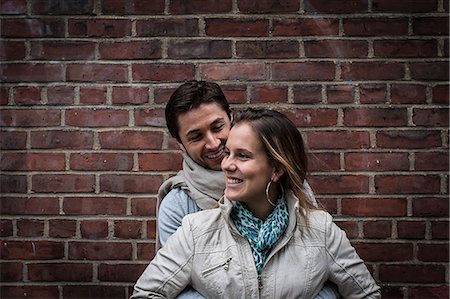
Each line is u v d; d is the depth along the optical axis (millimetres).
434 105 2988
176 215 2311
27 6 3025
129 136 3020
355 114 2994
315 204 2387
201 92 2254
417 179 2996
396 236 3010
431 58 2988
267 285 2049
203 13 3004
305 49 2994
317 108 2998
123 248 3037
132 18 3012
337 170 3004
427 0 2992
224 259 2055
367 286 2172
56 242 3039
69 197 3031
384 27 2990
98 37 3018
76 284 3045
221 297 2041
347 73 2994
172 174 3020
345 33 2994
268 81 2998
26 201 3035
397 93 2990
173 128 2301
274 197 2139
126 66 3016
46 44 3021
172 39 3008
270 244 2066
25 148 3029
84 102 3021
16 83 3029
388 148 2996
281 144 2064
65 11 3021
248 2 2996
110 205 3029
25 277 3053
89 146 3025
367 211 3004
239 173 2062
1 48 3027
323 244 2111
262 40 3000
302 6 2998
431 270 3010
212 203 2287
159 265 2115
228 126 2279
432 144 2994
